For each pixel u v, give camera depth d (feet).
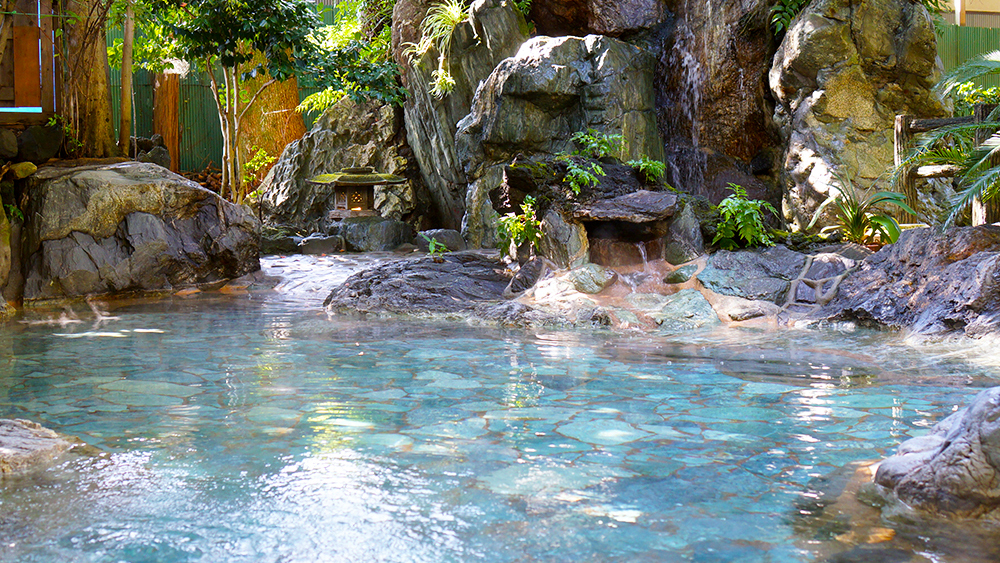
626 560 7.51
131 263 35.68
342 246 50.26
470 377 16.80
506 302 27.48
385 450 11.21
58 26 39.29
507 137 43.21
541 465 10.50
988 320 20.15
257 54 60.54
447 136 50.03
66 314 29.45
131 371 17.57
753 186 39.34
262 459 10.80
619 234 29.68
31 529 8.35
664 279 28.30
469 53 47.47
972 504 8.58
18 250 34.30
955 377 16.20
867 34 34.83
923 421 12.60
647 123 41.83
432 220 55.98
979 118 27.53
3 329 25.12
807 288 26.14
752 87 39.29
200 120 62.34
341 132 57.31
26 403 14.29
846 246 28.22
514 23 45.98
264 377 16.83
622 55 41.63
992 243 22.76
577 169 30.17
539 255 30.45
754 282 26.89
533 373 17.25
